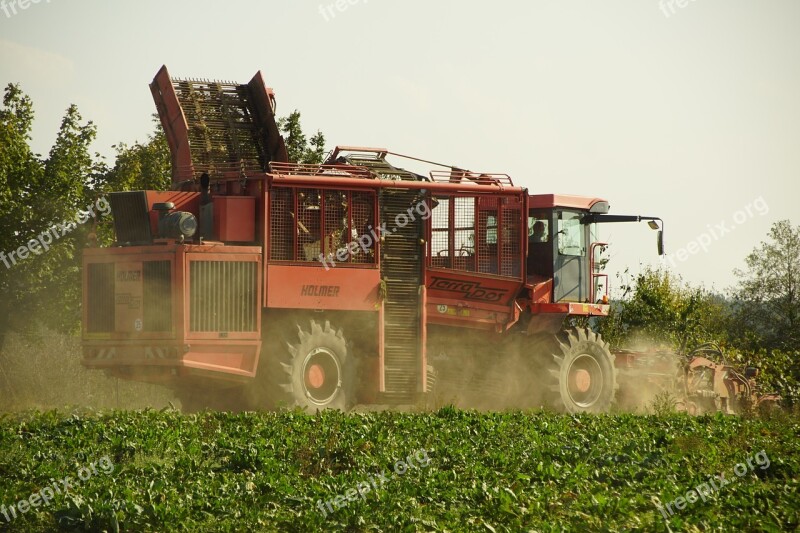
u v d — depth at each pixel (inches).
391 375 2196.1
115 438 1523.1
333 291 2121.1
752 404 2731.3
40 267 2593.5
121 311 2028.8
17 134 2701.8
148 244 2074.3
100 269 2066.9
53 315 2625.5
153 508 1127.0
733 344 4202.8
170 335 1961.1
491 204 2359.7
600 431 1820.9
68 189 2704.2
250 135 2422.5
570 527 1114.1
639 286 3799.2
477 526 1129.4
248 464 1409.9
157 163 3302.2
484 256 2348.7
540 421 1919.3
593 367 2527.1
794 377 3420.3
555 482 1344.7
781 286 5905.5
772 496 1288.1
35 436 1606.8
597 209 2598.4
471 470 1397.6
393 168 2315.5
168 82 2386.8
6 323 2596.0
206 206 2167.8
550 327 2522.1
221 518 1144.2
